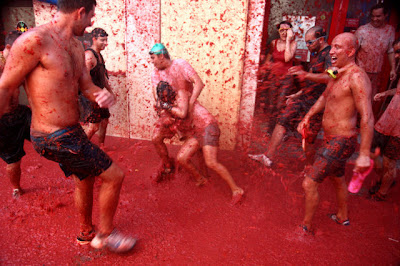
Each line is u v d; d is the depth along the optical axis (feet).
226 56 13.28
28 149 13.73
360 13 17.60
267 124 16.11
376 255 7.63
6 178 10.82
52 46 5.67
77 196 7.14
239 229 8.50
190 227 8.51
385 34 14.44
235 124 14.21
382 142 10.04
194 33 13.24
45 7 14.51
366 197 10.53
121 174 6.97
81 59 6.61
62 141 6.10
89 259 7.10
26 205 9.17
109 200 6.93
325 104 8.46
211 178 11.56
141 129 15.56
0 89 5.41
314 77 10.93
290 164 13.23
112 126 15.97
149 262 7.09
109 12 13.93
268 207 9.67
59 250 7.35
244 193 10.45
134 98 15.03
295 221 8.97
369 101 7.20
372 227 8.82
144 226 8.47
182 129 10.37
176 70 10.56
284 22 15.38
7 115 8.36
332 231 8.57
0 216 8.56
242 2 12.41
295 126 12.29
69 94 6.18
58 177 11.11
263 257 7.41
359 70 7.41
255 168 12.62
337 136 7.79
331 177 8.46
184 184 11.02
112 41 14.39
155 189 10.61
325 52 11.35
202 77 13.78
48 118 6.03
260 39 12.87
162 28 13.48
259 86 15.79
